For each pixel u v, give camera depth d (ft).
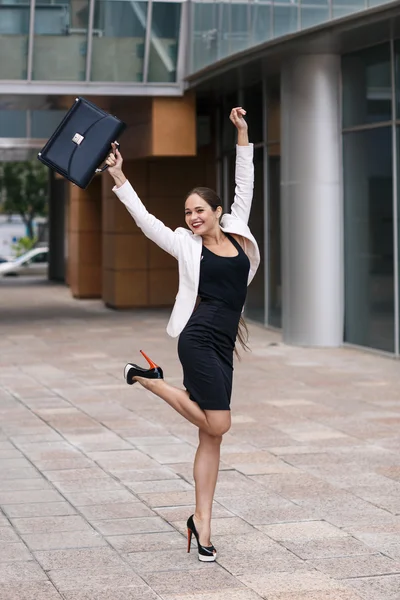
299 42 58.23
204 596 19.70
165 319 85.15
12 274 160.45
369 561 21.85
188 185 93.66
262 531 24.21
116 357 60.70
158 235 21.44
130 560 22.06
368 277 60.49
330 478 29.68
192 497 27.53
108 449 34.12
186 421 39.32
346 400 44.32
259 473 30.35
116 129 21.11
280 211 71.72
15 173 222.07
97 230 108.17
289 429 37.60
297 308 63.67
